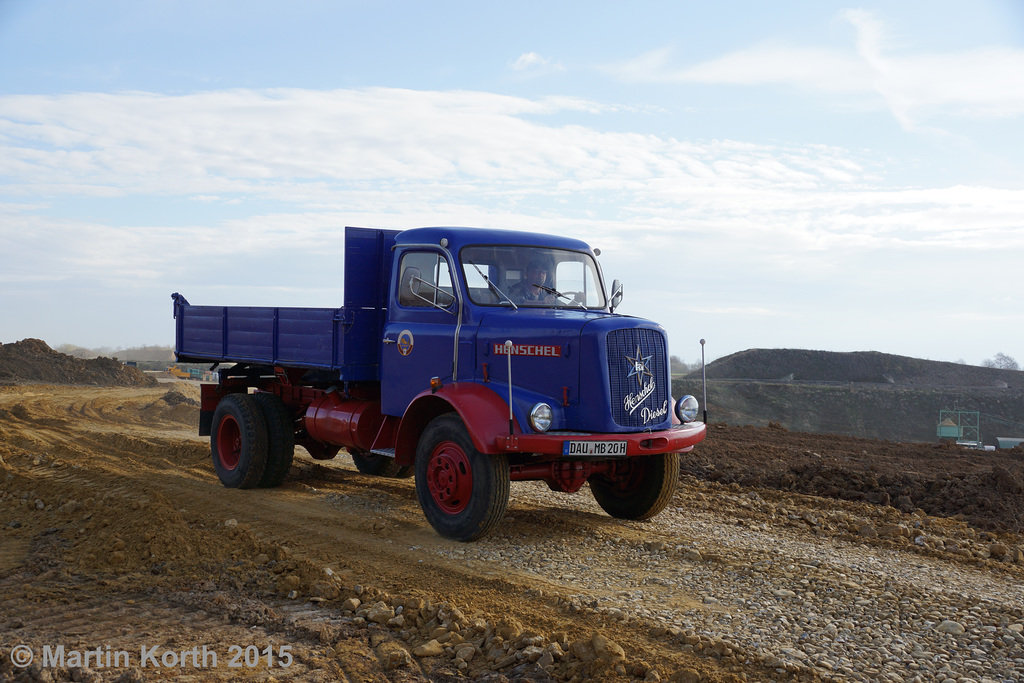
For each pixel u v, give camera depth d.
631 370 6.98
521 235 8.20
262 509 8.62
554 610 5.29
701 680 4.05
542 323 7.13
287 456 9.88
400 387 8.18
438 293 7.90
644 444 6.86
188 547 6.57
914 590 5.71
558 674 4.23
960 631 4.90
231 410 10.02
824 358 111.44
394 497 9.36
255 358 10.16
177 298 11.99
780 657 4.42
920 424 84.50
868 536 7.59
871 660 4.45
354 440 8.82
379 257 8.89
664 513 8.48
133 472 11.17
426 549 6.89
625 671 4.18
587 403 6.86
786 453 12.61
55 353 43.75
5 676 4.22
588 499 9.25
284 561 6.32
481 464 6.83
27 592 5.67
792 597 5.54
